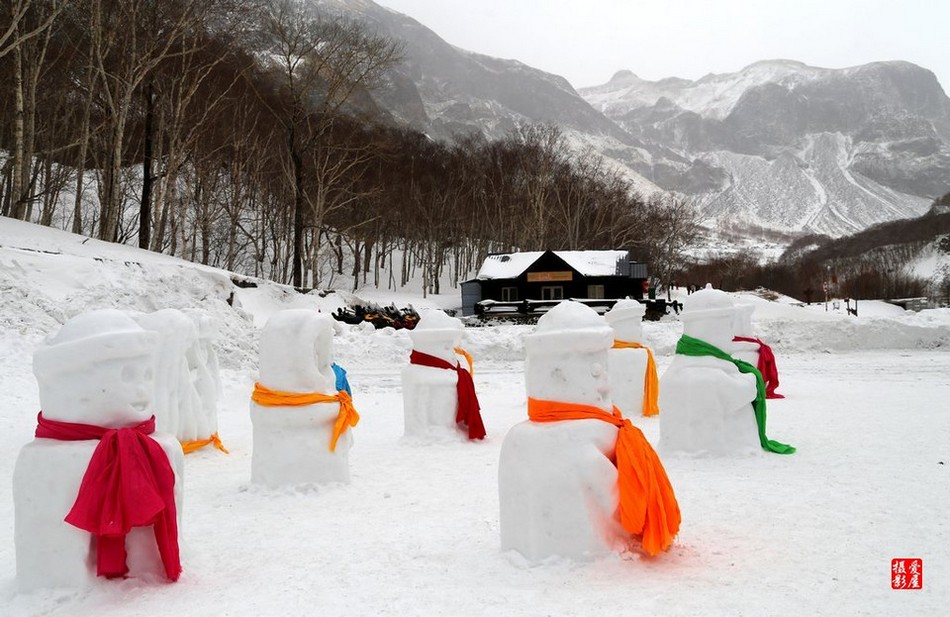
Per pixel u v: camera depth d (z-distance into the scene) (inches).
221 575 202.2
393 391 685.9
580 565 194.2
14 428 445.4
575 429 199.8
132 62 1189.1
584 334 203.0
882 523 225.8
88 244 1090.7
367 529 244.2
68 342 191.8
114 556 187.3
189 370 406.0
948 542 205.8
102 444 185.9
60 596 182.1
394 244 2805.1
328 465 305.4
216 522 259.0
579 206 2498.8
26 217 1242.6
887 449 344.2
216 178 1780.3
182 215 1464.1
